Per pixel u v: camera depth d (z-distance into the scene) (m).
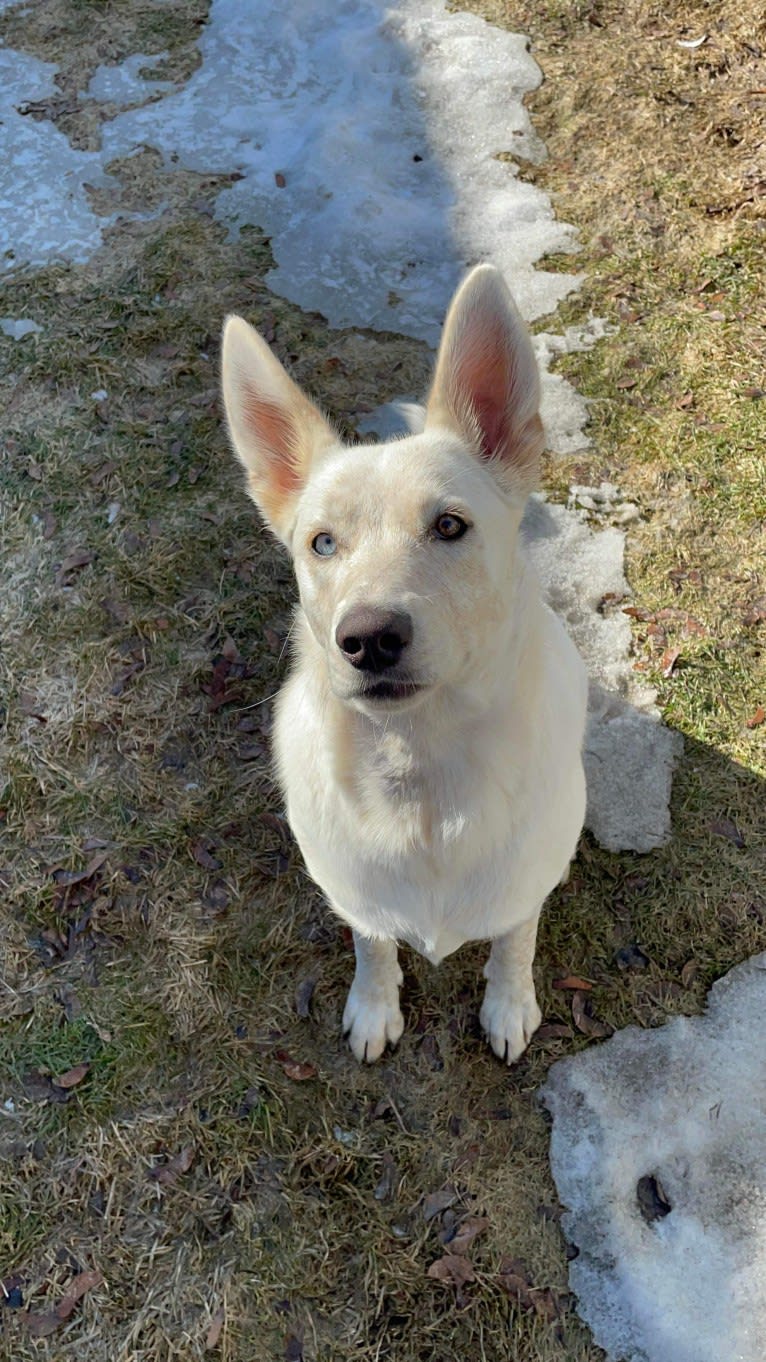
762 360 1.26
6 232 1.46
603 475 1.18
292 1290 0.75
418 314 1.35
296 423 0.67
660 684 1.03
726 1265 0.74
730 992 0.86
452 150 1.53
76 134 1.58
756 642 1.05
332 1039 0.86
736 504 1.15
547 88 1.59
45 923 0.93
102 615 1.11
